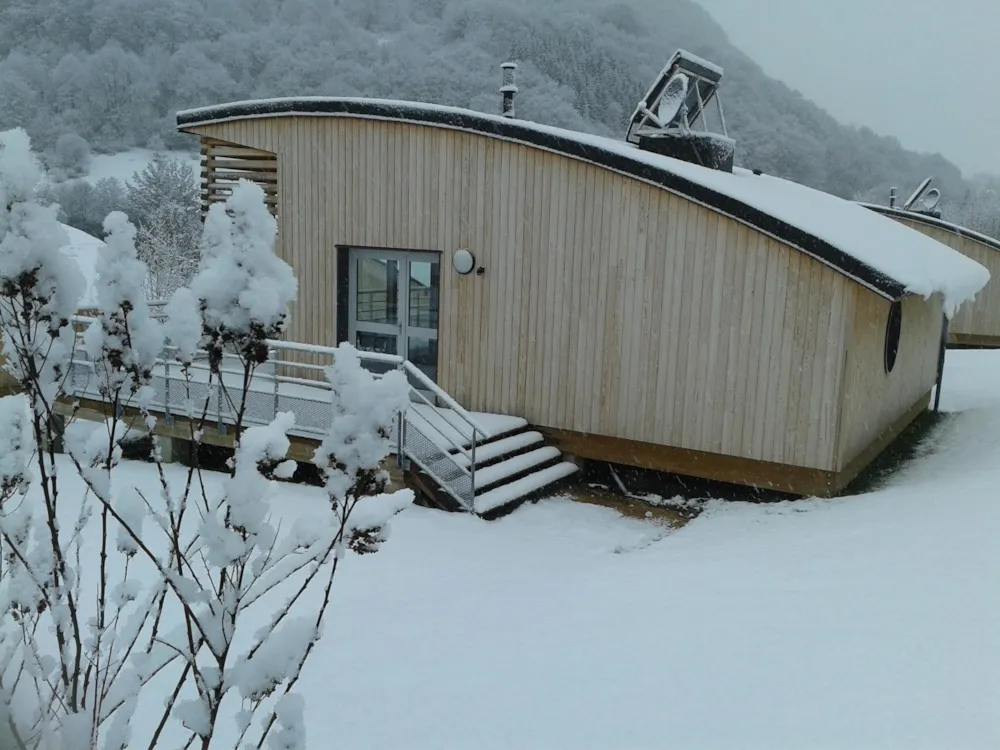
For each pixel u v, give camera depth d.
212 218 2.15
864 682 3.67
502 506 8.20
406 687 4.30
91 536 6.67
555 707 3.90
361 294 10.79
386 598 5.83
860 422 8.83
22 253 2.11
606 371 9.25
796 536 6.68
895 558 5.39
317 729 3.92
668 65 10.99
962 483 7.63
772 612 4.70
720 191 8.28
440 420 9.45
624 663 4.28
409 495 2.41
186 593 2.16
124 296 2.27
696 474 8.88
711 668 4.08
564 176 9.23
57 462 8.91
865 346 8.62
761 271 8.30
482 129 9.55
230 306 2.12
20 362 2.24
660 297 8.86
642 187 8.81
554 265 9.41
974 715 3.24
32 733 2.23
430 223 10.09
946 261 11.22
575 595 5.65
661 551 7.05
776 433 8.40
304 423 8.57
